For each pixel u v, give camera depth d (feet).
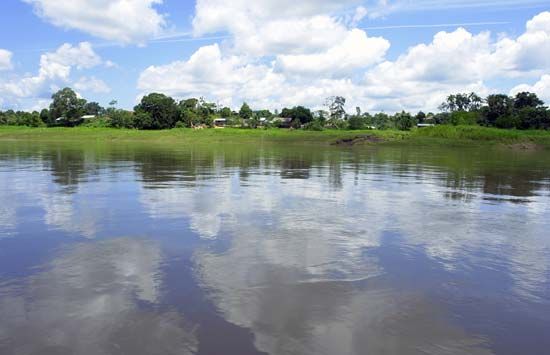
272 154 135.33
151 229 33.45
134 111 362.12
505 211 43.21
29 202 44.16
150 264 25.45
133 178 64.69
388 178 69.92
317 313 19.60
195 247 28.86
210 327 18.08
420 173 79.25
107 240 30.35
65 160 98.63
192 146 191.83
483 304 20.98
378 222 37.14
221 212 40.01
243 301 20.63
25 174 68.90
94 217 37.45
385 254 28.27
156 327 18.02
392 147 210.18
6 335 17.24
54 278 23.15
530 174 80.84
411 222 37.42
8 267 24.79
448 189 57.93
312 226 35.14
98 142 229.45
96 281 22.77
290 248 28.99
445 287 22.91
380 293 21.94
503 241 31.96
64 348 16.37
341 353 16.43
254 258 26.78
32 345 16.55
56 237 31.01
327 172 78.48
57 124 377.91
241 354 16.16
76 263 25.52
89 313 19.16
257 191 53.11
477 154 157.79
